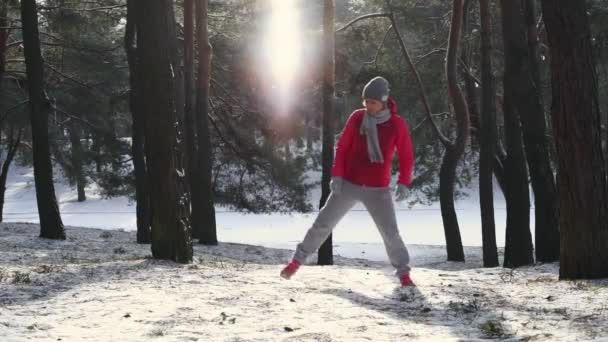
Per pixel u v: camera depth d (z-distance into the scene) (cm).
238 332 467
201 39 2162
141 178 2112
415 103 2595
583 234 758
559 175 776
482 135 1748
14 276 768
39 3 2655
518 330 452
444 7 2542
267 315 525
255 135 3034
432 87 2519
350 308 555
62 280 728
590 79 763
